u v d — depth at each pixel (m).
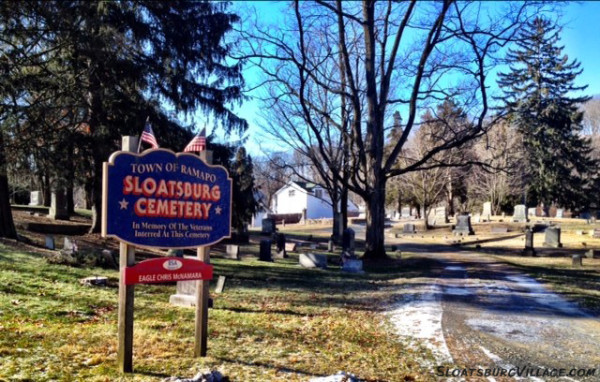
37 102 14.95
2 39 14.45
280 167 34.72
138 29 18.70
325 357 6.97
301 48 20.27
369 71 23.41
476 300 12.06
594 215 61.16
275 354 6.93
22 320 7.77
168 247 5.96
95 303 9.54
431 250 32.75
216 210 6.45
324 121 29.69
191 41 20.19
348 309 11.16
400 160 49.16
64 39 15.30
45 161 15.31
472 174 53.47
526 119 50.62
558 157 56.38
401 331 8.91
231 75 21.44
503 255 28.47
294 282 15.52
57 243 18.97
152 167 5.81
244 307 10.73
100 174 17.61
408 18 22.25
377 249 23.61
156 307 9.74
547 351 7.54
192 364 6.08
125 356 5.61
